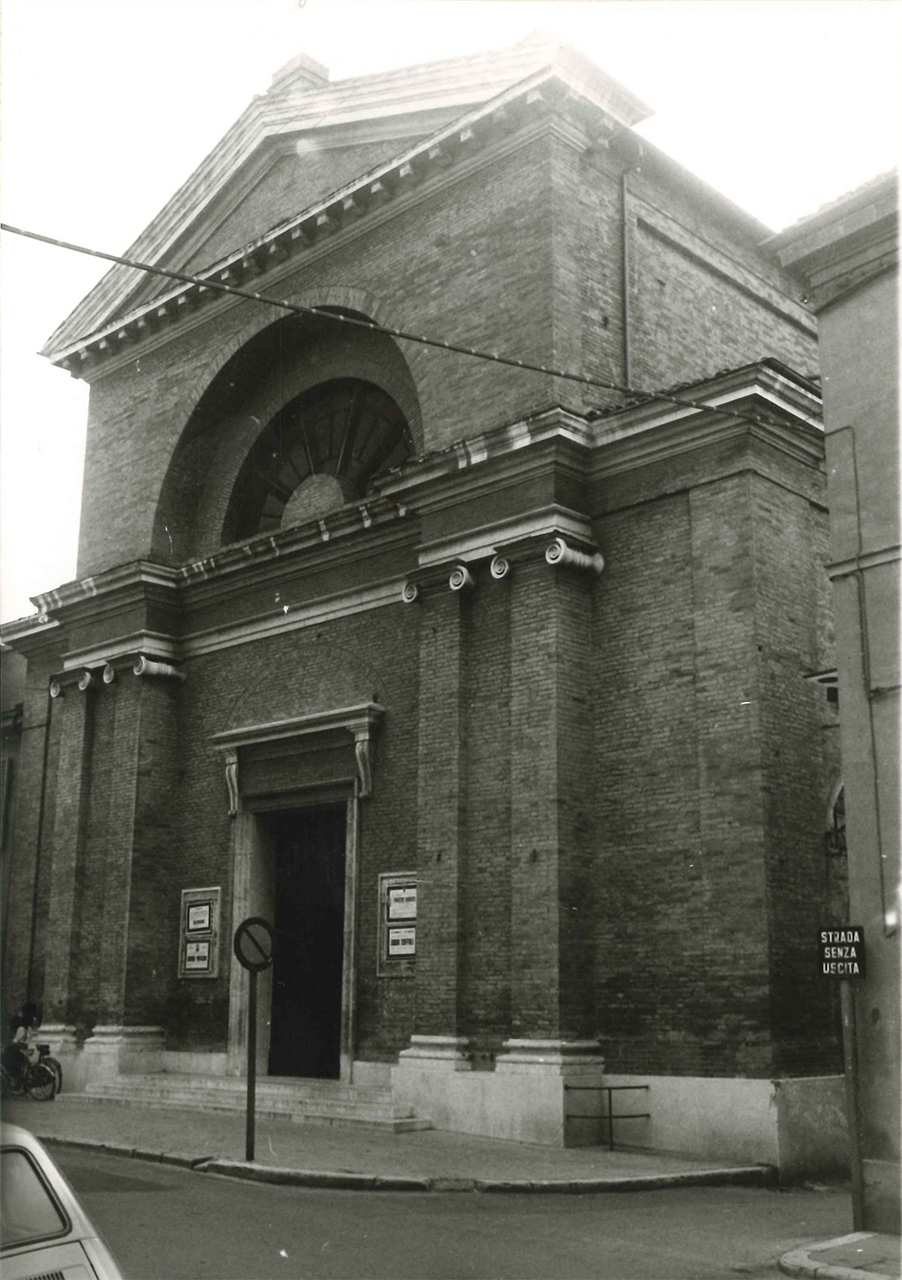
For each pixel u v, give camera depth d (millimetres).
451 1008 16438
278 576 21203
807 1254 9391
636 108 18328
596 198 18469
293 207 22016
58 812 23344
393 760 18812
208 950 21141
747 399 15484
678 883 15445
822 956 10930
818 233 12023
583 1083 15305
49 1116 17328
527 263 17797
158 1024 21422
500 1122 15461
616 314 18312
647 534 16547
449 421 18312
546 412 16562
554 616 16469
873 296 11820
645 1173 13109
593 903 16125
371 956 18391
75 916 22562
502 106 18109
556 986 15469
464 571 17375
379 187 19703
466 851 16938
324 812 20516
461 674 17406
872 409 11648
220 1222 10188
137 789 21984
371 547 19750
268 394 22906
